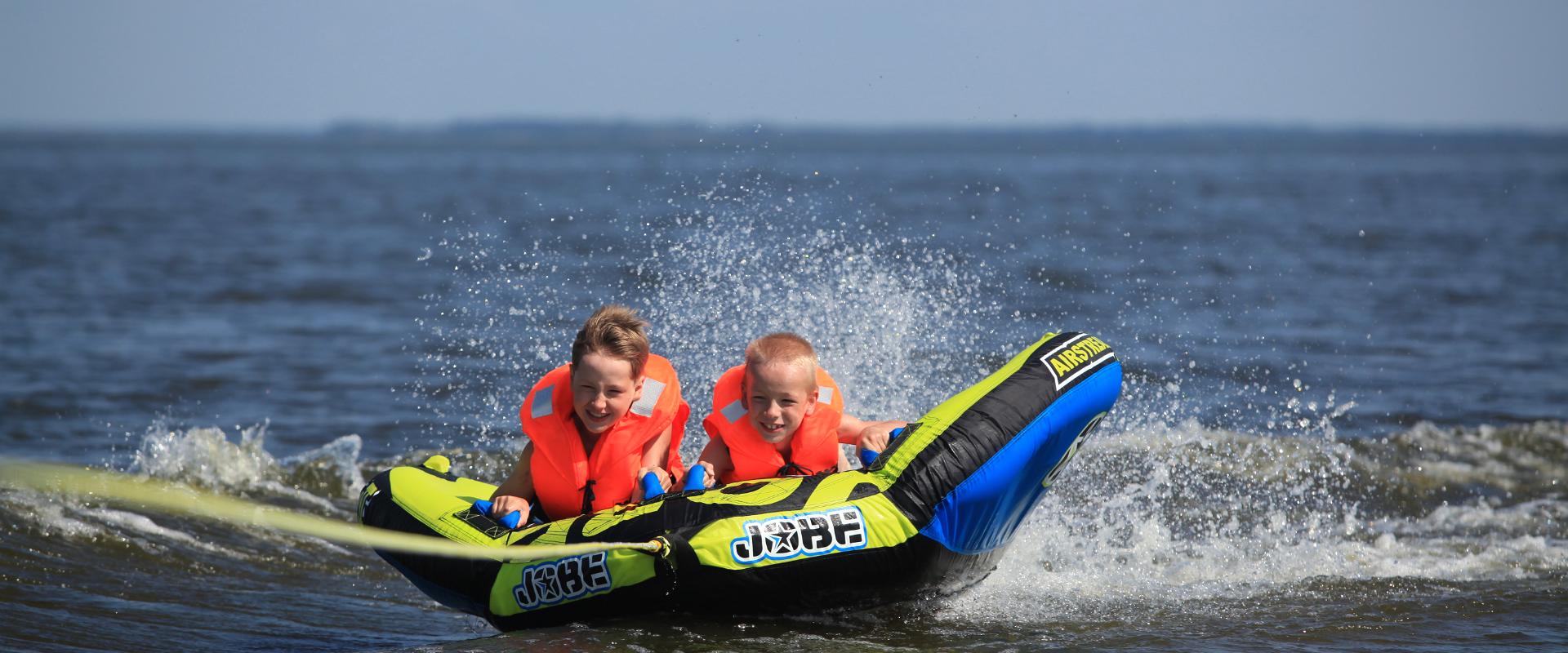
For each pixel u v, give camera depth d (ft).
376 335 171.83
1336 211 457.68
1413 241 318.65
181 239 315.78
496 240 307.58
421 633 70.33
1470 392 139.33
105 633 66.59
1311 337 171.83
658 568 61.46
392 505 71.56
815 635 63.98
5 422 121.70
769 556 61.21
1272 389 140.15
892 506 63.10
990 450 65.31
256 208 462.60
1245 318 186.60
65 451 112.27
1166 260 265.13
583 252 266.57
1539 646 65.10
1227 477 105.09
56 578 75.00
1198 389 138.92
